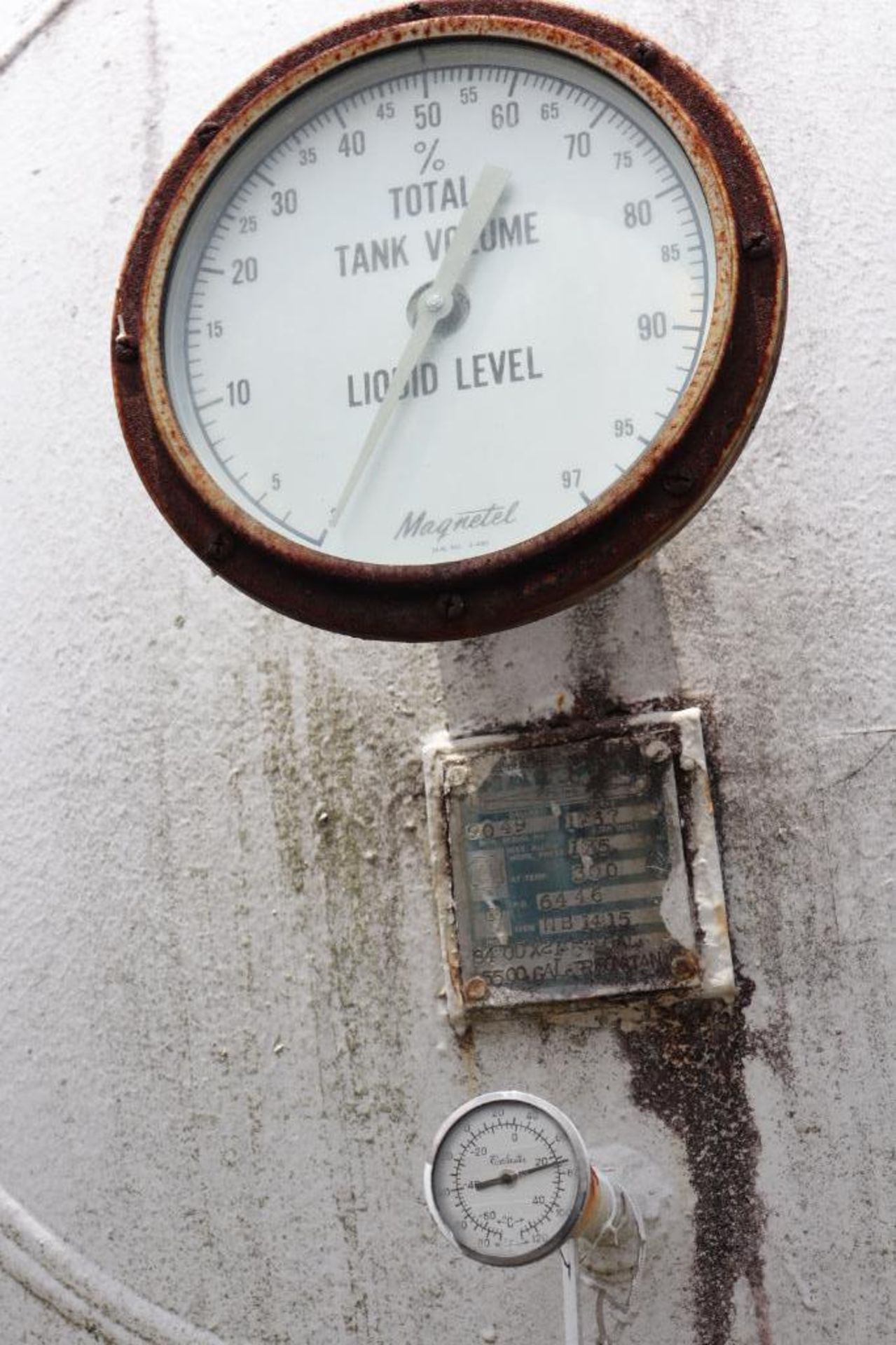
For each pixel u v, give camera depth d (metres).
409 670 2.02
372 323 1.88
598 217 1.85
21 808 2.14
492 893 1.91
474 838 1.93
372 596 1.78
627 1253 1.79
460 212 1.89
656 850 1.89
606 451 1.77
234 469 1.85
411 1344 1.85
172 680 2.11
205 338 1.91
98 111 2.41
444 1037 1.91
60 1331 1.97
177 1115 1.98
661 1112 1.84
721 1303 1.79
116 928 2.06
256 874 2.02
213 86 2.36
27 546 2.23
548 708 1.97
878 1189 1.79
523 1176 1.61
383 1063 1.93
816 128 2.16
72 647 2.17
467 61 1.93
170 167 1.94
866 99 2.16
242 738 2.06
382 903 1.97
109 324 2.29
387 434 1.83
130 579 2.17
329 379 1.87
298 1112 1.94
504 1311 1.84
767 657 1.95
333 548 1.80
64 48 2.47
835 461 2.02
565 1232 1.58
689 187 1.82
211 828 2.05
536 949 1.89
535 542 1.72
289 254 1.92
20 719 2.17
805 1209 1.80
